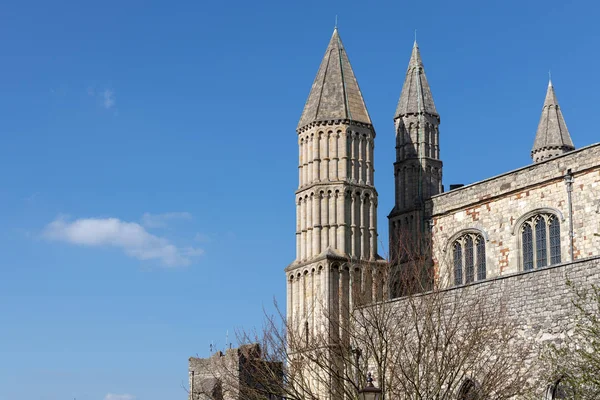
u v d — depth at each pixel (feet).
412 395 183.73
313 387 217.36
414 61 321.52
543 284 185.16
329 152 296.51
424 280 267.59
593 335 164.45
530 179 256.11
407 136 311.06
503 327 182.09
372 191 297.94
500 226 264.31
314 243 289.12
